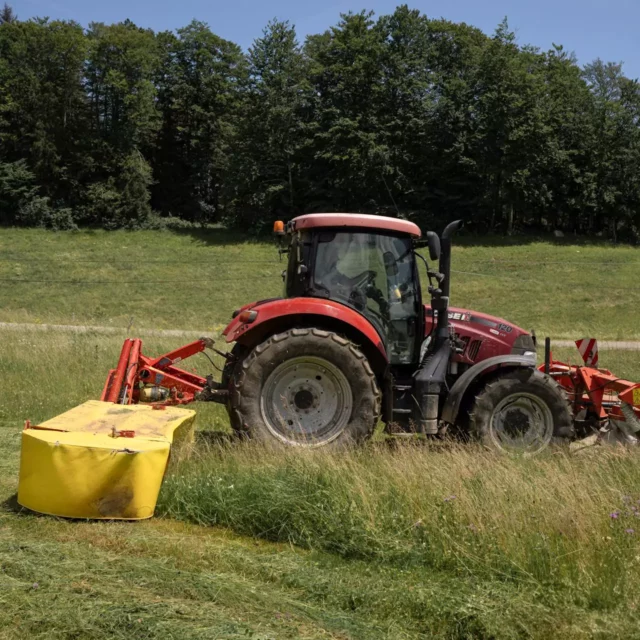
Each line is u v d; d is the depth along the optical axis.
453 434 6.75
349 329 6.66
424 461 5.50
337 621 3.48
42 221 55.50
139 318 31.55
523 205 53.84
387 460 5.56
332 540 4.43
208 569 4.00
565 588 3.80
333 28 54.25
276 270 43.50
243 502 4.80
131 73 60.72
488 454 6.00
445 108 52.69
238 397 6.29
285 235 7.35
